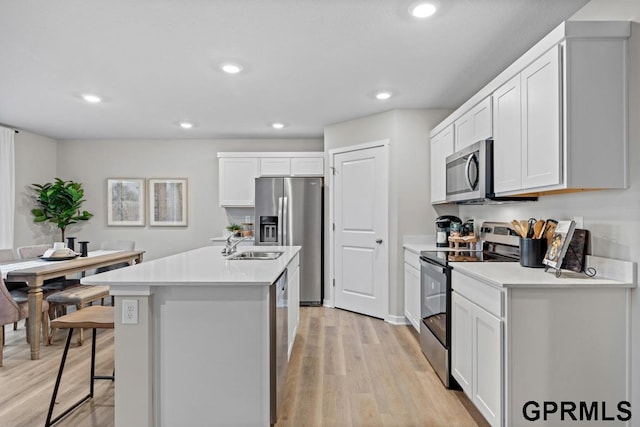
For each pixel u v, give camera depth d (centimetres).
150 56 273
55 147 575
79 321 202
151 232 581
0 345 287
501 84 237
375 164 421
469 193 275
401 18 221
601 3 195
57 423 209
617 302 176
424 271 301
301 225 480
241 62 285
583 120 176
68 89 345
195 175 579
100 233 580
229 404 185
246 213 578
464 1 204
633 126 175
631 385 175
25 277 301
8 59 278
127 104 392
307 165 526
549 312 176
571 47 176
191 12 214
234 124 480
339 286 460
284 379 234
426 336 295
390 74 308
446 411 222
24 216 519
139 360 181
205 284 179
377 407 226
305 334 363
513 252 276
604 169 176
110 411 221
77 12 213
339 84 331
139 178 579
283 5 207
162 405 185
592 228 199
